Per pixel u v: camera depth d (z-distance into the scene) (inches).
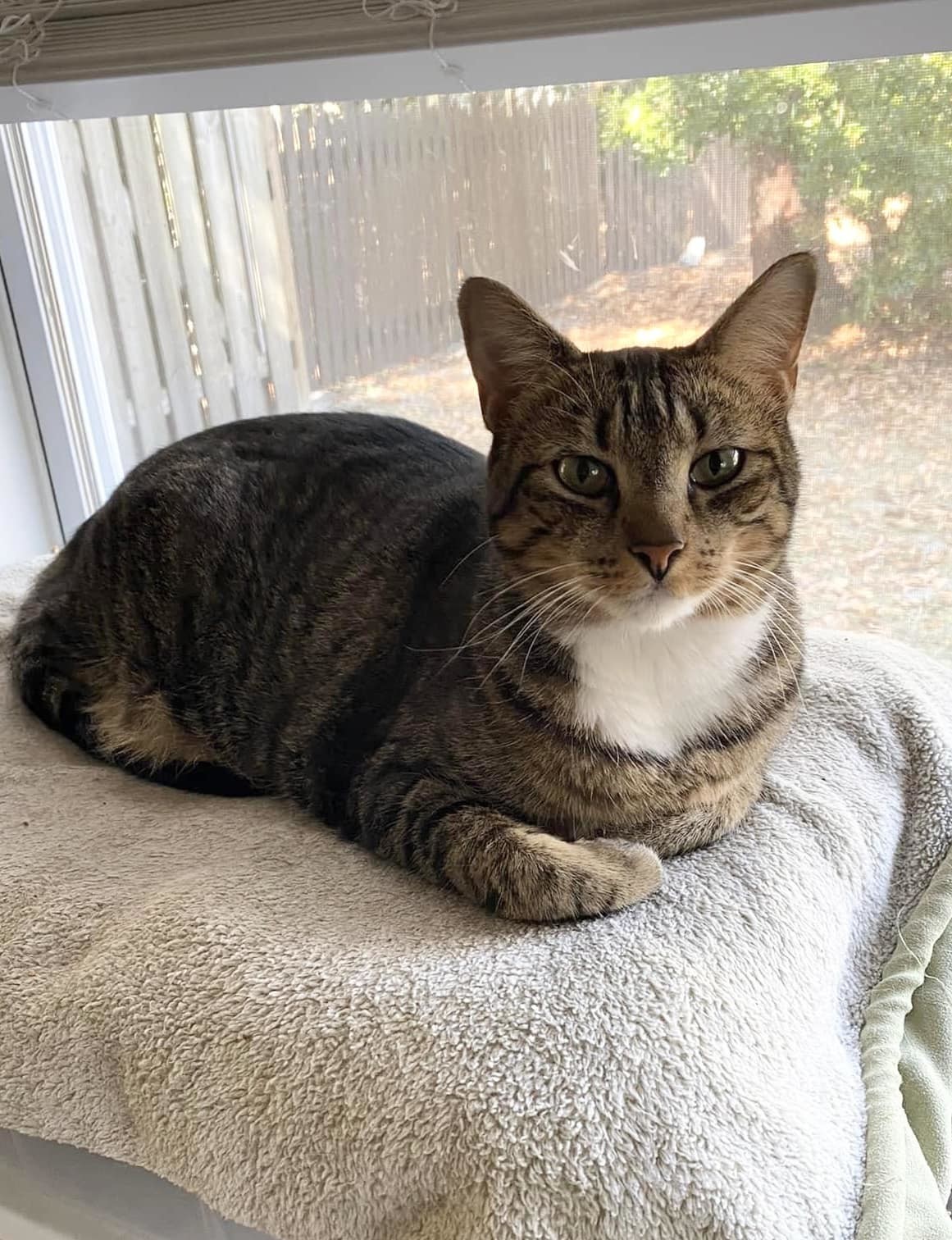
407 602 16.6
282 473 18.9
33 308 25.1
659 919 13.6
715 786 15.1
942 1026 15.5
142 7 17.7
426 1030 12.1
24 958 14.4
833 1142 12.3
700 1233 10.9
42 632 19.7
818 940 14.3
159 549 18.6
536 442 14.2
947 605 21.6
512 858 13.4
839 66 18.2
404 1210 11.8
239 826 16.6
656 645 14.2
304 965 13.1
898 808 17.7
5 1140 15.4
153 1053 12.9
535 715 14.2
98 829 16.6
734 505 14.0
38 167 24.1
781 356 14.4
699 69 17.4
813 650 20.3
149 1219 14.8
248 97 19.6
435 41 16.1
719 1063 11.9
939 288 19.0
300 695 17.1
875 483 21.0
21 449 26.7
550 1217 10.9
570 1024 12.0
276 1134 12.1
